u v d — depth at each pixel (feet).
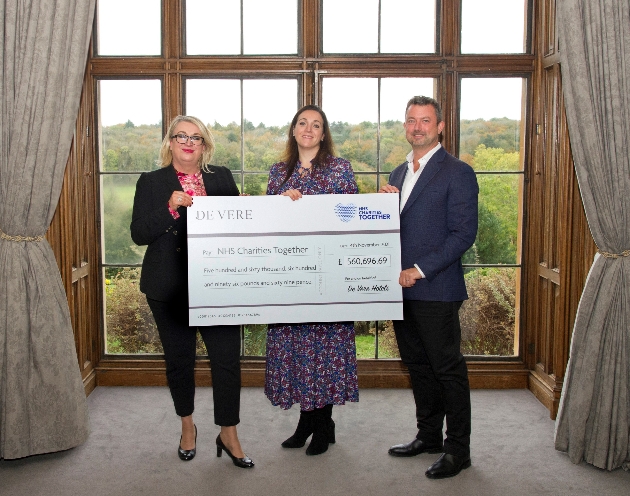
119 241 12.42
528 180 12.04
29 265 9.14
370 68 11.81
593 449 9.02
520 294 12.35
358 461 9.23
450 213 8.48
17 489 8.38
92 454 9.46
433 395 9.30
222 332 8.77
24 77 8.74
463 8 11.85
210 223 8.52
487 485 8.52
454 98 11.85
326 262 8.63
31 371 9.10
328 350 8.86
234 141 12.14
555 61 10.88
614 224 8.93
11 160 8.84
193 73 11.87
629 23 8.74
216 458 9.34
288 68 11.85
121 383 12.49
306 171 8.92
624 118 8.83
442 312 8.60
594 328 9.02
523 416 10.97
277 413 11.09
